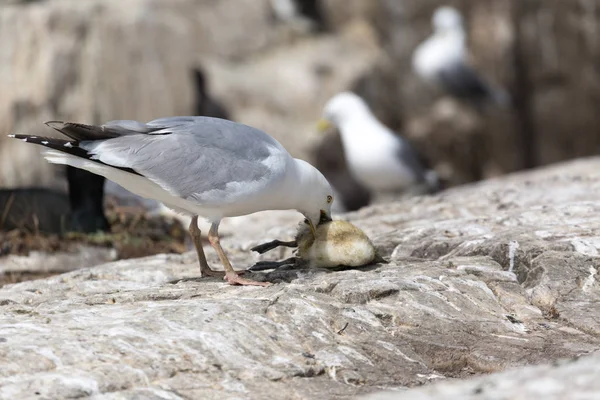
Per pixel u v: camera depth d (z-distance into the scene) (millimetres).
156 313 7910
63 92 26688
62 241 12531
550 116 31062
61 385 6590
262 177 9000
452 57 28172
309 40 31328
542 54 30750
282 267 10047
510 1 30703
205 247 12758
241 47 30031
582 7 30234
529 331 8258
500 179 17609
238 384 6922
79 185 12836
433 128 30734
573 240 9852
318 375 7238
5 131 25922
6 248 12086
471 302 8750
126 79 27734
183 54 28781
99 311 8141
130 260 11078
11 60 26672
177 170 8805
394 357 7625
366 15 32062
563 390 5395
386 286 8680
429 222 12344
